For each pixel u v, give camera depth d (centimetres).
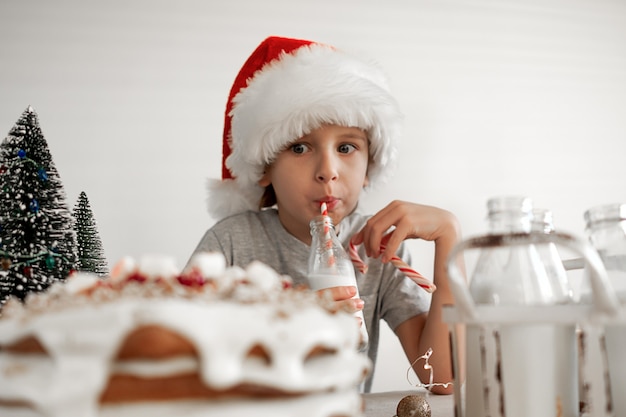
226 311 45
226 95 326
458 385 60
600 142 379
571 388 56
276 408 45
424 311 142
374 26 349
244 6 333
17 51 308
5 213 140
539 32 377
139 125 315
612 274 61
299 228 146
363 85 126
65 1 315
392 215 121
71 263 144
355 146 131
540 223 65
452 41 361
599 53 386
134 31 320
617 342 60
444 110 356
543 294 59
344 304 102
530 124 368
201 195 317
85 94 311
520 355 55
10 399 44
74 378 41
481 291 60
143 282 54
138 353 42
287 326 46
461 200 352
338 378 49
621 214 63
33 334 45
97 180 307
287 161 129
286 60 133
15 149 143
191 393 43
